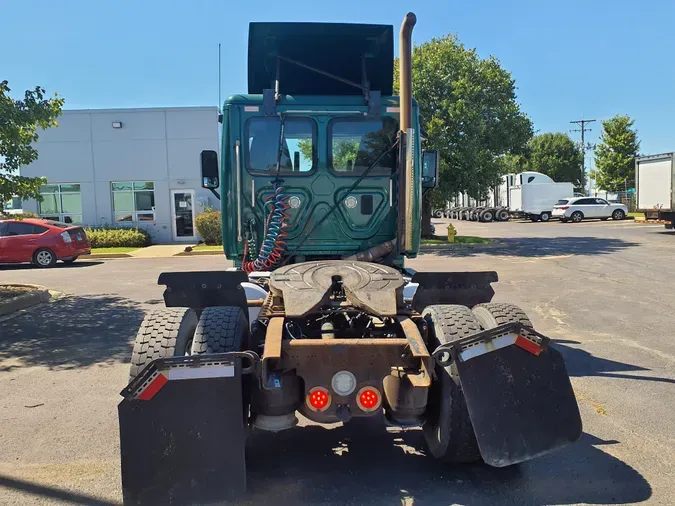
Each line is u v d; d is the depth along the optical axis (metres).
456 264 15.50
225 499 3.05
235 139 5.89
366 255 5.87
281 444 4.38
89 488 3.68
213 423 3.05
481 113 21.11
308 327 4.09
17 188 10.13
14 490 3.65
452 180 21.45
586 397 5.26
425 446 4.31
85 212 25.11
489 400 3.29
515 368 3.34
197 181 24.98
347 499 3.53
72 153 24.84
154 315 3.66
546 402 3.36
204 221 23.47
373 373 3.34
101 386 5.77
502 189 46.59
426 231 23.72
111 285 13.06
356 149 5.96
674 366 6.22
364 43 6.45
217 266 16.84
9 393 5.56
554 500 3.48
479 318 3.89
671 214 26.03
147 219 25.17
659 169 26.58
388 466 3.98
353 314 4.12
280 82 6.75
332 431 4.63
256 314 4.77
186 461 3.04
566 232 28.42
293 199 5.96
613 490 3.60
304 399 3.39
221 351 3.46
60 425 4.74
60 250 17.56
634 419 4.75
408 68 5.45
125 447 3.04
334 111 5.90
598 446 4.24
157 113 24.77
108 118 24.73
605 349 6.95
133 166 24.95
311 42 6.44
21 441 4.42
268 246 5.80
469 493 3.58
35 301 10.73
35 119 10.04
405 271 5.77
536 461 4.01
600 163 49.31
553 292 11.02
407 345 3.34
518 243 22.00
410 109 5.53
